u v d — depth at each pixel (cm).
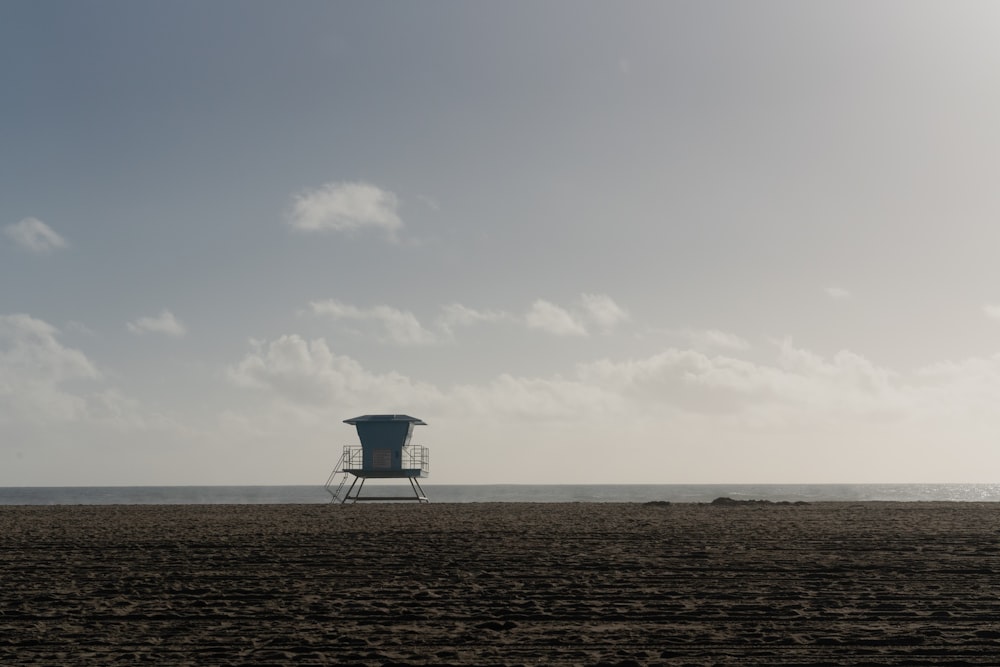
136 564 2312
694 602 1691
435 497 17000
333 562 2336
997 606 1622
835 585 1884
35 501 13788
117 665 1222
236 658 1261
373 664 1223
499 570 2159
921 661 1223
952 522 3747
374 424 7275
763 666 1202
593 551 2564
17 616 1582
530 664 1217
